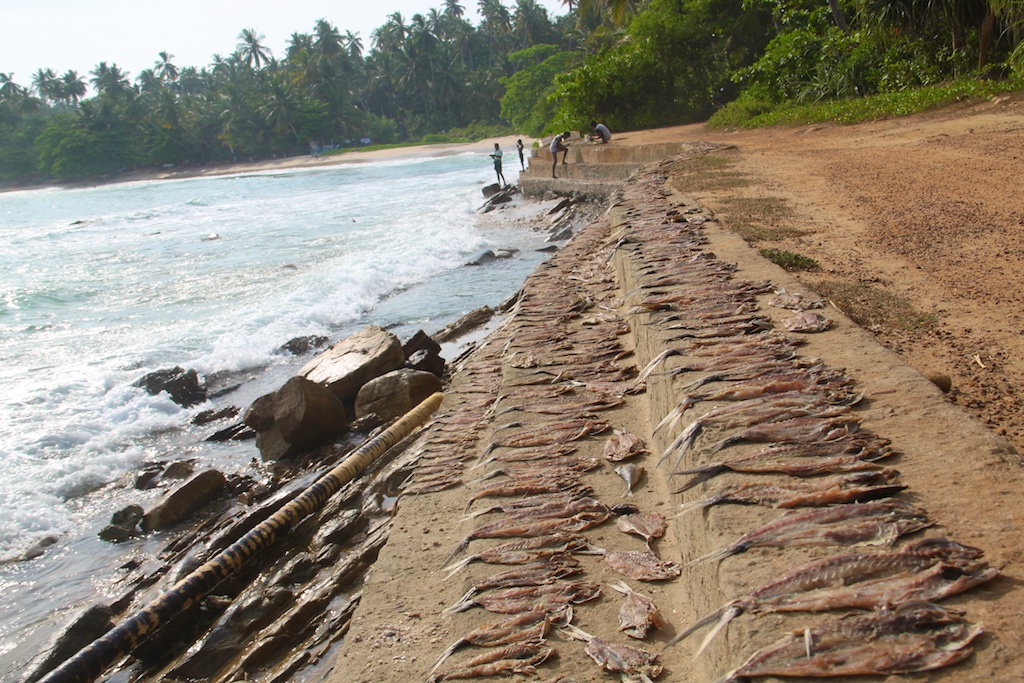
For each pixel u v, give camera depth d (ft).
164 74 431.84
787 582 7.73
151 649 18.35
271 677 16.07
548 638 10.07
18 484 30.58
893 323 19.10
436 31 386.73
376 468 23.62
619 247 25.59
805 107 89.86
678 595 10.49
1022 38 68.28
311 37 391.45
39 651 19.85
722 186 42.11
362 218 105.60
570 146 105.29
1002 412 14.23
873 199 34.99
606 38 187.93
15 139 379.35
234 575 20.15
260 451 31.86
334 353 38.06
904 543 7.93
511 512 12.91
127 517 26.84
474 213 104.58
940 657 6.62
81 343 49.73
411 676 9.97
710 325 15.67
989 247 24.93
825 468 9.58
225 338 48.52
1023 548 7.67
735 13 129.18
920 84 79.92
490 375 20.08
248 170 322.34
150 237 100.53
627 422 15.66
